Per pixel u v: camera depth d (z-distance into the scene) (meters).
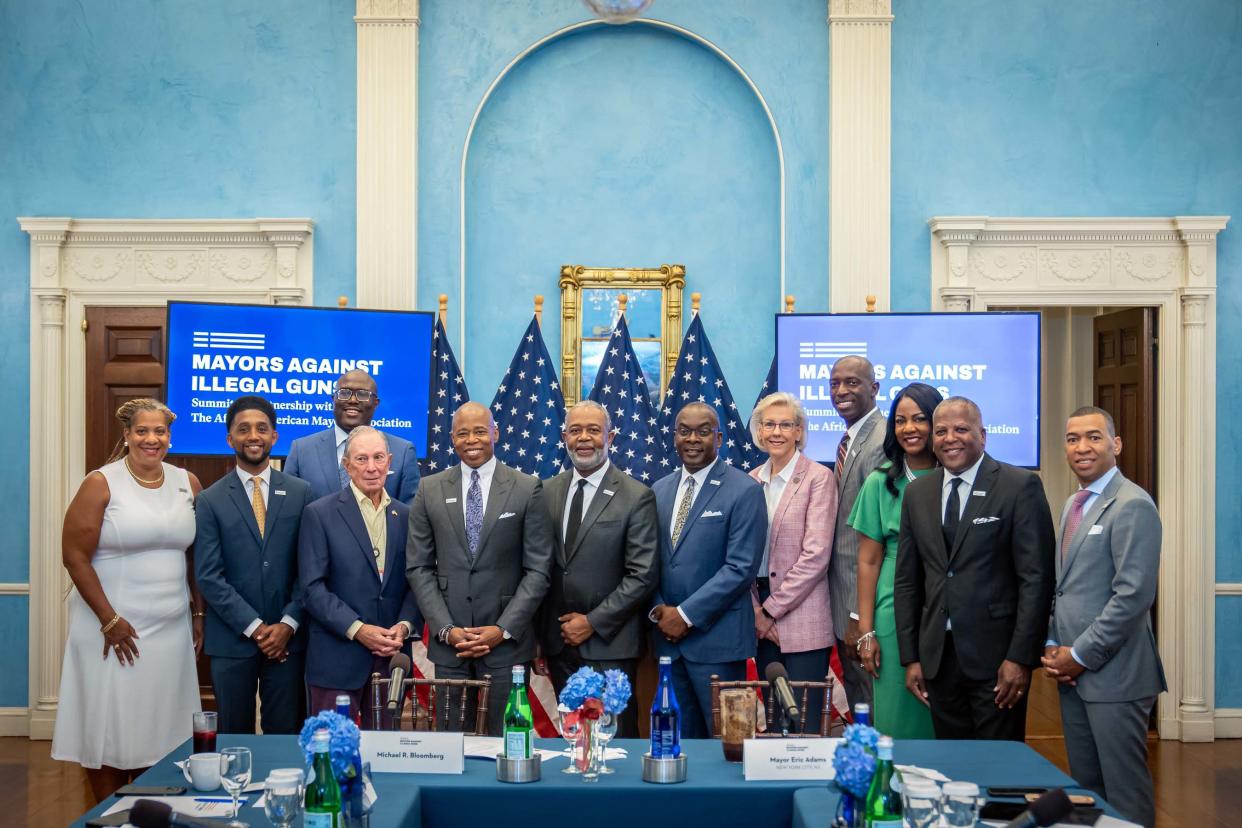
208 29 6.66
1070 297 6.64
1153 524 3.67
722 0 6.72
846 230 6.60
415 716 3.47
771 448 4.50
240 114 6.66
